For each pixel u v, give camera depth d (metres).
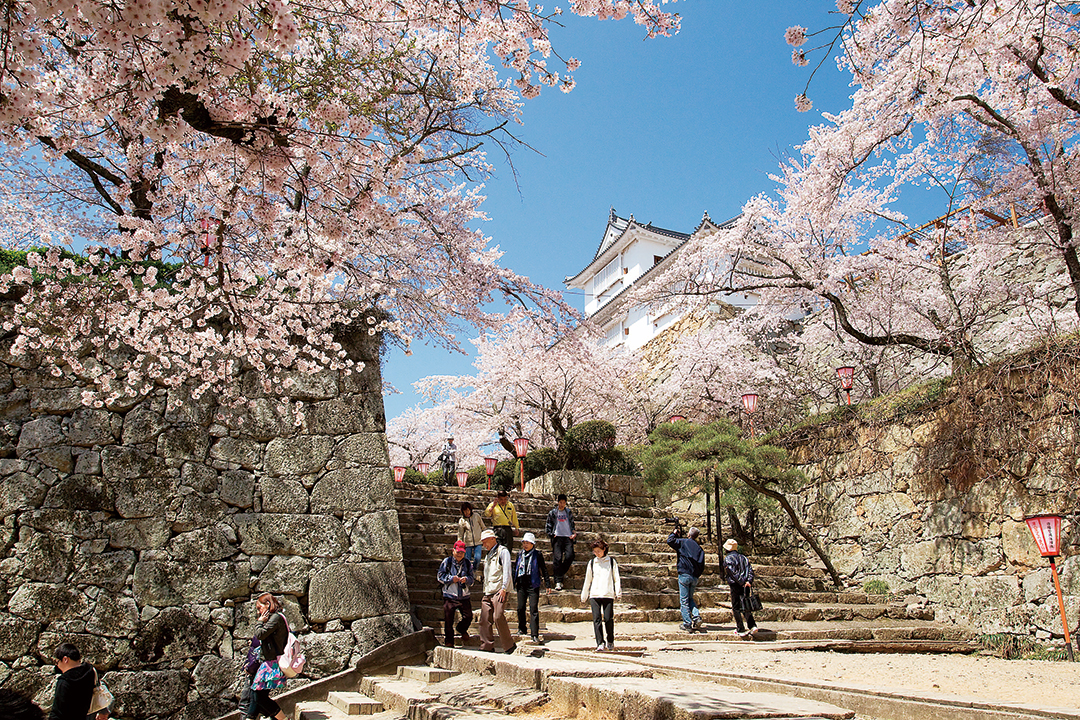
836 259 14.23
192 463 8.38
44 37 4.54
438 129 6.73
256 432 8.81
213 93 4.00
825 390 21.31
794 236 14.52
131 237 5.98
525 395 22.53
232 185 4.98
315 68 5.07
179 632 7.72
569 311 12.39
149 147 5.73
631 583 10.51
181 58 3.44
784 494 14.81
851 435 13.48
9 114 3.44
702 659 6.65
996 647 9.33
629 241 35.16
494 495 13.20
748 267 20.47
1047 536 8.31
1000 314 16.22
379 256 9.98
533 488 15.67
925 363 18.95
